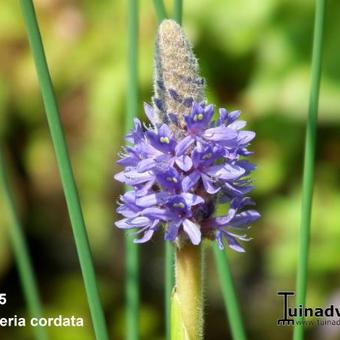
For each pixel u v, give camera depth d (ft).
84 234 3.39
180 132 3.24
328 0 4.51
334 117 4.46
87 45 4.85
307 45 4.52
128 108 3.71
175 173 3.21
